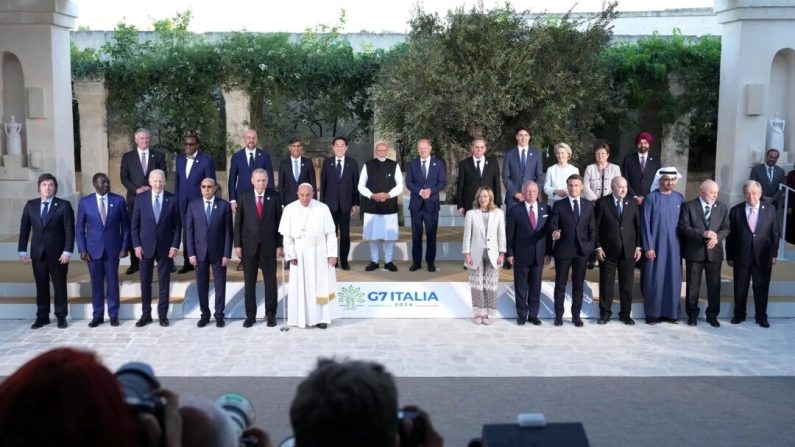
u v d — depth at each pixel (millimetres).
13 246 11648
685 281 10391
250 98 15906
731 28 13117
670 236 9492
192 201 9328
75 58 15438
